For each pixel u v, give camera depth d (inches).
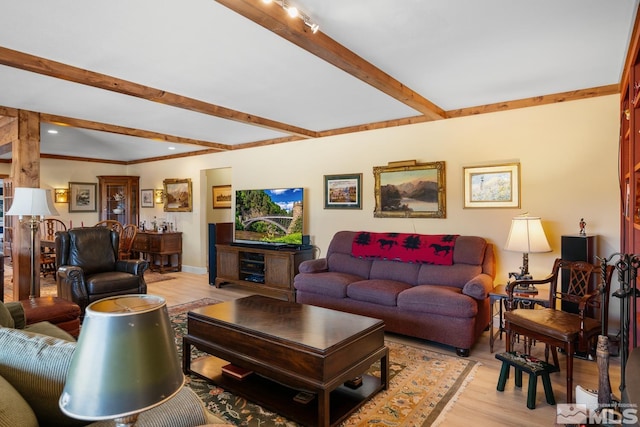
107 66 116.1
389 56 108.4
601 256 134.2
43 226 286.0
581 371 113.9
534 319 104.7
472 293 131.0
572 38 97.7
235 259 223.8
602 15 86.3
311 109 166.6
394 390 102.3
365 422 87.0
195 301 198.1
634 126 92.8
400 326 140.7
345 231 190.2
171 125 199.9
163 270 283.0
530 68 118.3
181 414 47.8
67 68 115.0
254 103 157.4
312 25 84.7
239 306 117.7
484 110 157.9
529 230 129.1
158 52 106.5
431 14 85.5
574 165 139.9
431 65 115.3
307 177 217.9
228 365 109.1
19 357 50.5
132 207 330.0
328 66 117.3
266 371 91.0
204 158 277.9
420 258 159.3
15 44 101.0
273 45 102.3
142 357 35.4
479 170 160.2
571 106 140.1
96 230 184.4
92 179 327.0
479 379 109.2
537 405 94.3
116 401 33.8
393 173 183.3
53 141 258.4
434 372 113.9
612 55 108.5
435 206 170.7
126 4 81.7
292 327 96.7
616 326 131.0
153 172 319.0
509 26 91.4
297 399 92.5
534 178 147.9
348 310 155.1
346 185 201.2
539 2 81.0
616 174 132.5
